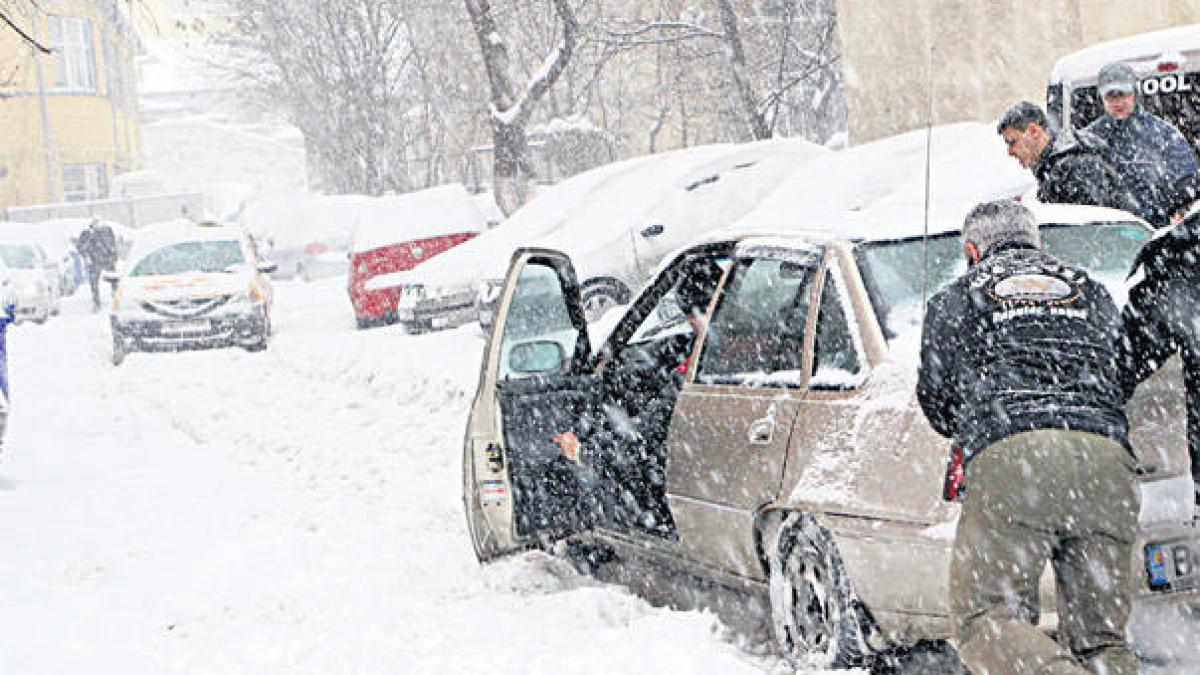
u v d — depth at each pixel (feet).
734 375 32.14
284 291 180.04
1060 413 22.31
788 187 75.82
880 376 27.71
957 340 23.57
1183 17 77.46
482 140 242.78
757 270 32.76
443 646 32.01
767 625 32.83
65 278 199.00
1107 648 22.80
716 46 182.39
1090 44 84.94
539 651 30.22
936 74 98.43
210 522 49.49
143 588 40.24
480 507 37.37
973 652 22.95
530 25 205.98
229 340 104.73
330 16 233.55
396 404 74.18
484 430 36.96
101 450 67.15
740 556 31.04
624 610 33.81
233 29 256.32
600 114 239.91
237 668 31.53
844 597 27.40
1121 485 22.39
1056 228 31.09
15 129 317.63
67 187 336.49
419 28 218.18
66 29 330.75
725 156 85.40
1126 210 39.34
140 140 419.95
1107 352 22.99
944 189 64.59
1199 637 25.86
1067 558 22.84
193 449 66.49
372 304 115.24
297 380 88.17
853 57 106.01
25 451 67.10
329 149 262.47
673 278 36.94
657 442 35.78
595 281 79.25
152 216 330.54
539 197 99.71
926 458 25.70
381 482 54.85
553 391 36.70
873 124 104.99
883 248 30.09
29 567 43.29
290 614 36.52
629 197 84.84
